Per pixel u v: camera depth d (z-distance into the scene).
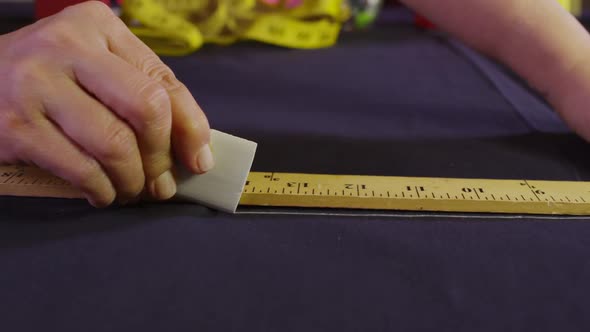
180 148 0.25
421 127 0.37
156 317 0.21
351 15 0.76
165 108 0.24
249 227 0.26
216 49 0.60
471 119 0.39
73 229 0.25
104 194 0.25
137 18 0.60
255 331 0.20
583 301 0.22
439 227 0.26
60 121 0.24
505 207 0.27
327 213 0.27
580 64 0.32
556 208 0.27
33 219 0.26
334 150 0.34
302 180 0.29
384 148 0.34
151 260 0.23
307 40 0.63
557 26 0.33
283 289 0.22
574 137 0.35
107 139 0.24
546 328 0.20
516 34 0.34
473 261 0.23
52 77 0.24
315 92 0.44
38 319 0.21
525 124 0.38
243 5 0.63
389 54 0.59
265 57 0.56
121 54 0.26
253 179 0.29
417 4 0.39
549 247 0.24
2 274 0.23
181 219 0.26
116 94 0.23
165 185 0.26
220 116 0.38
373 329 0.20
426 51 0.61
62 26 0.25
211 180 0.27
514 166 0.32
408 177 0.30
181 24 0.60
